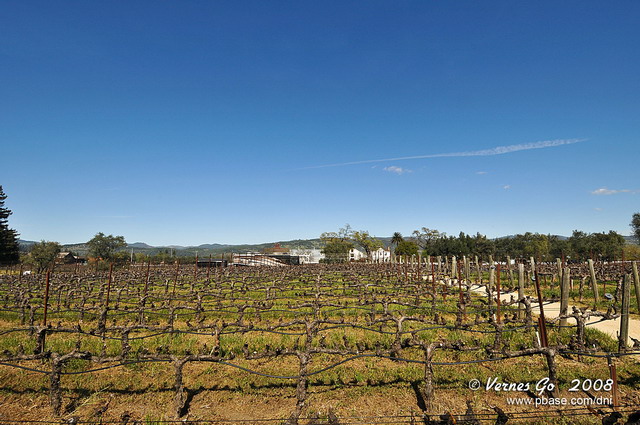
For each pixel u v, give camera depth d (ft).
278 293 81.82
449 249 258.57
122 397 27.73
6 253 223.51
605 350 32.24
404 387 28.55
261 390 28.55
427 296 73.26
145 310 49.70
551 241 272.10
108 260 206.28
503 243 288.71
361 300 62.85
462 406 25.72
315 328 40.60
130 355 34.09
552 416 24.11
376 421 23.89
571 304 63.93
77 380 30.42
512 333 41.65
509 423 23.50
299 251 336.49
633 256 179.63
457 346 26.71
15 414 25.38
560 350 27.09
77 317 57.36
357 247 343.67
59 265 202.08
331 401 26.66
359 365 33.32
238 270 137.69
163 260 249.14
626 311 34.24
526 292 78.79
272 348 37.32
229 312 56.03
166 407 26.25
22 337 44.19
